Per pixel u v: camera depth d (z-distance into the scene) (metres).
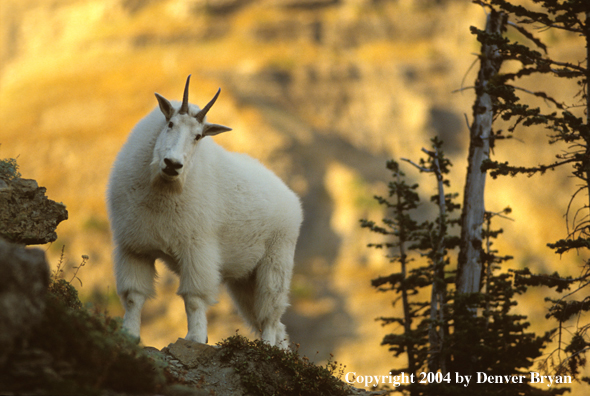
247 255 18.41
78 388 9.76
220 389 14.88
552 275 22.78
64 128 156.12
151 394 11.14
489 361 22.58
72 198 138.88
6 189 15.17
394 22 193.00
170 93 161.50
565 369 20.97
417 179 146.62
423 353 24.14
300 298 114.12
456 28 189.75
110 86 168.88
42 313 9.94
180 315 103.38
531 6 108.38
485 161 24.98
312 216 135.88
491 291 25.55
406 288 28.66
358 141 163.50
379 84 173.12
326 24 192.50
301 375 15.88
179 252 16.19
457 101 171.50
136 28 199.12
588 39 24.62
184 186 15.92
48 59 198.75
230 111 153.00
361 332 101.75
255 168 19.20
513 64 155.00
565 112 22.84
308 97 168.88
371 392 18.97
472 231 26.45
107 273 112.69
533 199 139.62
